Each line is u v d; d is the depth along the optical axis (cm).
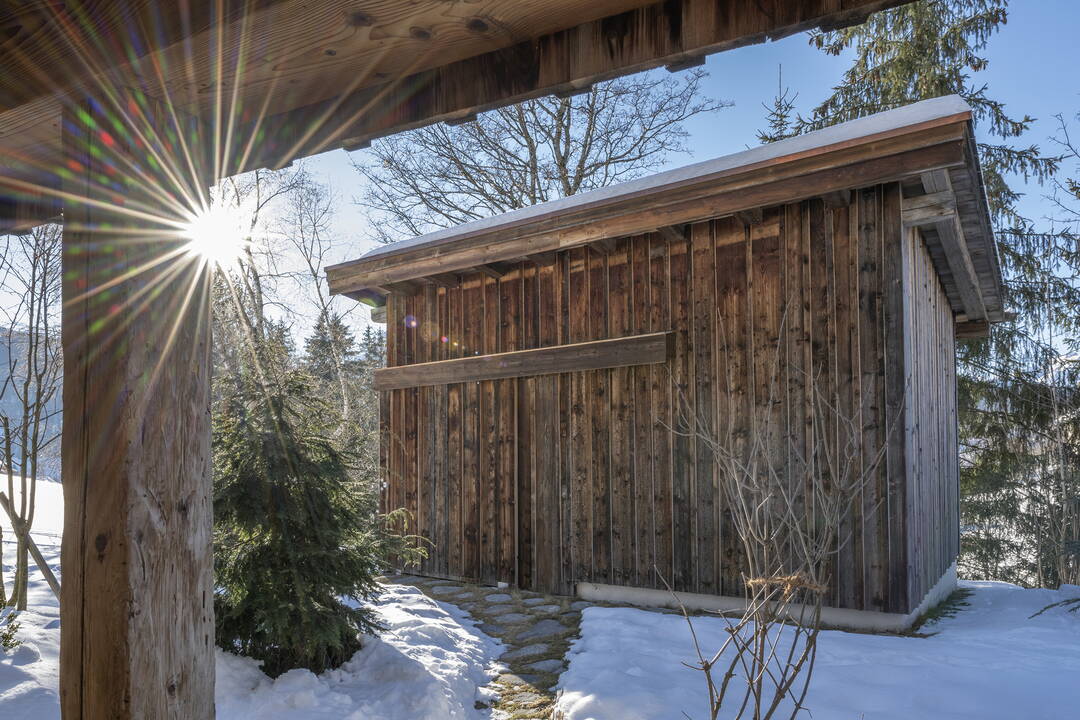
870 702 344
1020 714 328
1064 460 1167
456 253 725
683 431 605
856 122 596
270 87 163
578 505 666
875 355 525
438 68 161
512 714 383
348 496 451
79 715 140
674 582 600
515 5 136
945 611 643
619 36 142
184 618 150
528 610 614
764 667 244
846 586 521
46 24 122
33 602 528
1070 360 1213
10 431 500
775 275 572
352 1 127
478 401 750
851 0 124
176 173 163
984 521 1304
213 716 157
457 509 755
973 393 1294
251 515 389
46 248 540
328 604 413
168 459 150
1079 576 1170
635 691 361
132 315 146
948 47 1341
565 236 650
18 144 185
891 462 512
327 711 350
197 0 119
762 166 541
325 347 1620
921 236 639
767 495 315
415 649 459
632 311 646
